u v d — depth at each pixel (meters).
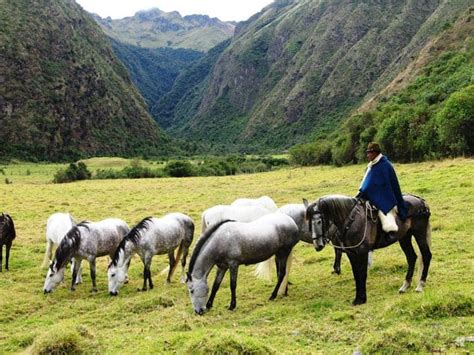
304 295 11.50
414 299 9.04
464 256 13.07
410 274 10.61
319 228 10.14
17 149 146.38
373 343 7.39
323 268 14.05
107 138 179.88
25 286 14.45
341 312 9.42
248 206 14.22
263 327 9.25
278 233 11.32
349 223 10.09
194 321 10.01
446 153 43.53
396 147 49.16
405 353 7.16
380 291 10.93
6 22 173.00
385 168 10.05
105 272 16.23
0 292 13.62
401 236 10.25
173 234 13.95
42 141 154.25
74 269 14.07
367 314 9.26
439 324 8.12
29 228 24.53
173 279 14.87
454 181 26.36
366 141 56.69
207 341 7.61
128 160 133.50
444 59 94.88
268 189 37.41
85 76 187.38
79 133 171.38
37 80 167.12
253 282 13.25
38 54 174.88
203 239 10.89
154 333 9.44
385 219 9.86
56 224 15.89
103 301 12.86
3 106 152.88
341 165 61.81
